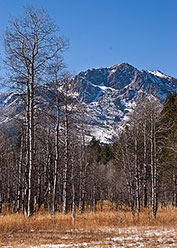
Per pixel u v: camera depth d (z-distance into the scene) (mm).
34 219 13883
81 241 9773
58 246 8922
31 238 10141
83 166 25297
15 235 10570
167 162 23656
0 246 8938
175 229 12617
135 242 9594
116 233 11711
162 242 9531
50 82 15547
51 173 24203
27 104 15227
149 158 24266
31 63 14789
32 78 14812
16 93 14914
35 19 14695
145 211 22969
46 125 20250
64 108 18297
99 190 43594
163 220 16250
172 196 32812
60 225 13516
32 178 14570
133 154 22406
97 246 8961
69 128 19969
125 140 22312
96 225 14000
